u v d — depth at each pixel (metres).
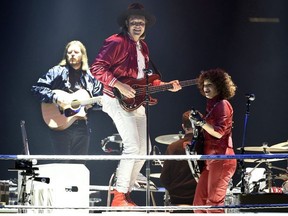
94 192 22.94
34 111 28.84
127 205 19.16
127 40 20.28
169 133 29.56
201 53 30.31
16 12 28.95
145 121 20.20
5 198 18.67
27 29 29.03
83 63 24.53
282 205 15.86
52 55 29.12
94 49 29.36
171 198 20.23
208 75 17.62
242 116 30.23
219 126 16.95
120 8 29.47
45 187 19.14
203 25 30.34
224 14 30.47
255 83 30.48
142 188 21.52
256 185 22.42
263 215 15.49
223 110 17.11
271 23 30.84
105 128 28.84
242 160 19.19
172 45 30.20
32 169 17.81
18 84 28.97
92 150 28.86
